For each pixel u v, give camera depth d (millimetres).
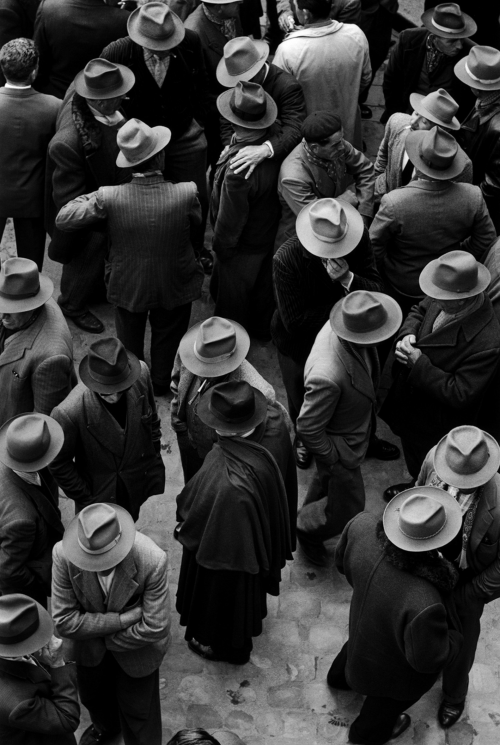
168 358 6293
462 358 5008
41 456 4469
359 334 4734
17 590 4672
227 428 4449
